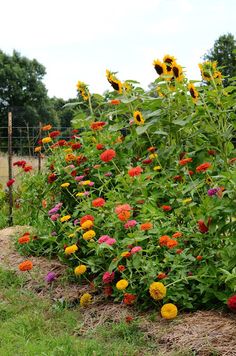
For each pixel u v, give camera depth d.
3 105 46.25
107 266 4.17
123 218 3.88
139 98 5.13
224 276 3.33
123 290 3.83
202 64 4.89
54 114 47.97
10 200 7.57
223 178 3.59
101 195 5.32
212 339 3.14
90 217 4.30
